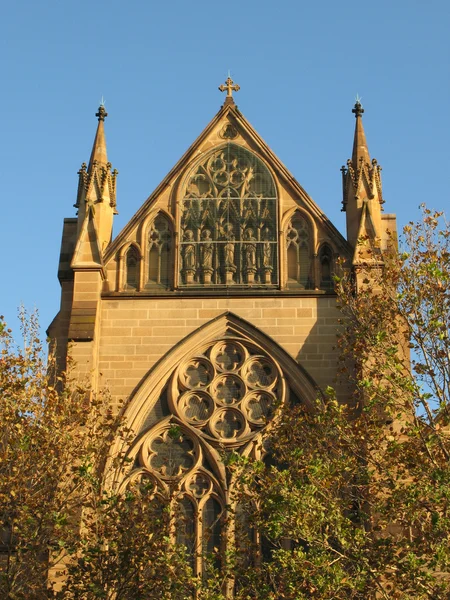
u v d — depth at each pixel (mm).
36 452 91688
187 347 110688
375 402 90000
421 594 82750
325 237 115938
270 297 112500
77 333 109625
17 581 91562
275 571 89375
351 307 96625
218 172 119500
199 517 103500
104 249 115812
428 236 96062
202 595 87750
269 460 106250
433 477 83812
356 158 119625
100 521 90500
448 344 91062
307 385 108688
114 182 119688
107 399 102750
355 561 84375
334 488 88250
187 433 107375
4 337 97312
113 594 88812
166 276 115250
